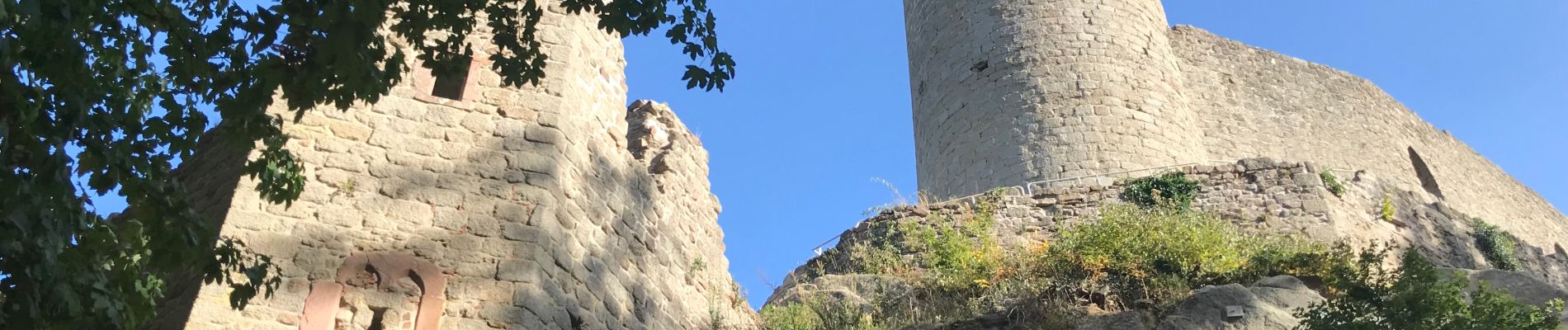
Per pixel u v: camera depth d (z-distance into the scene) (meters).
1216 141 27.28
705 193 16.81
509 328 12.23
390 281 12.26
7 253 8.53
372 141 13.20
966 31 26.23
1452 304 14.02
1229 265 17.39
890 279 18.50
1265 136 28.03
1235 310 15.49
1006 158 23.70
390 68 10.79
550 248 13.07
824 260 20.77
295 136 12.98
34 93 9.27
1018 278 17.44
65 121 9.32
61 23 9.23
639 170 15.34
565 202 13.63
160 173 10.37
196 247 10.23
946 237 19.48
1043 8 25.92
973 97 25.12
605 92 15.18
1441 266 21.94
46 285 8.73
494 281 12.52
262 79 10.59
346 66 10.55
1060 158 23.33
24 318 8.58
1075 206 20.91
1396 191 22.94
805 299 18.14
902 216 20.75
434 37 14.24
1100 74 24.73
